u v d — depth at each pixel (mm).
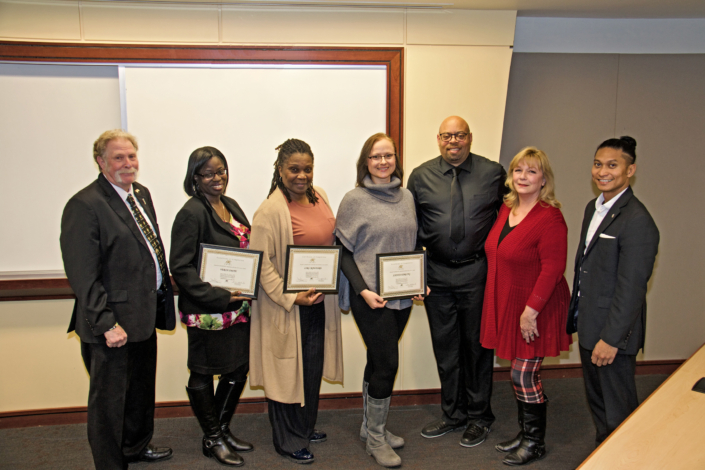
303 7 2578
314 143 2693
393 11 2633
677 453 1113
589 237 2023
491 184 2303
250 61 2594
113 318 1829
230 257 2006
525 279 2100
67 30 2459
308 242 2088
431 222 2307
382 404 2180
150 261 1969
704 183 3207
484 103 2736
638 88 3109
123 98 2537
